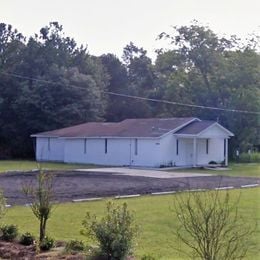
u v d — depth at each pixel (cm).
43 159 5159
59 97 5700
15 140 5703
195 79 5559
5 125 5716
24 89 5688
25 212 1560
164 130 4316
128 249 839
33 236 1060
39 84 5675
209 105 5472
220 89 5378
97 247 868
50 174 1479
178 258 954
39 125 5650
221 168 4203
